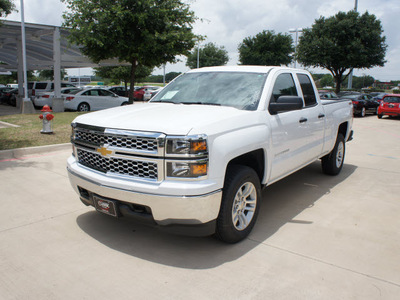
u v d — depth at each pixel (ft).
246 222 12.41
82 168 12.41
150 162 10.46
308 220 14.44
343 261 11.07
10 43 73.15
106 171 11.51
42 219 14.11
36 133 32.40
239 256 11.33
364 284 9.80
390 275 10.30
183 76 16.63
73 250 11.60
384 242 12.46
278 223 14.08
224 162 10.73
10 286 9.57
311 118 16.46
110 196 11.16
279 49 107.55
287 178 20.94
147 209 10.56
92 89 64.85
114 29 51.83
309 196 17.57
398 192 18.37
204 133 10.28
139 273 10.27
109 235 12.75
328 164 20.89
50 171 21.20
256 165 13.29
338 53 81.30
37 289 9.45
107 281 9.84
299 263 10.91
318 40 82.28
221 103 13.67
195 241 12.37
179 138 10.07
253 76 14.61
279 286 9.66
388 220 14.51
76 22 51.16
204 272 10.36
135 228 13.39
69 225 13.57
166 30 55.11
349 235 13.01
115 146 11.12
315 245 12.17
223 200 11.24
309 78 17.63
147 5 51.62
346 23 80.07
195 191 10.07
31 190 17.61
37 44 71.67
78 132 12.66
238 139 11.32
